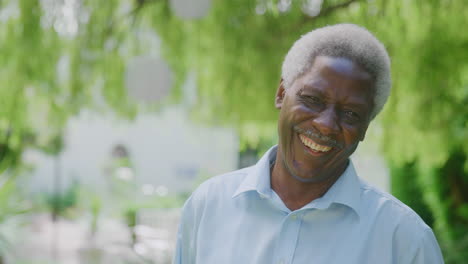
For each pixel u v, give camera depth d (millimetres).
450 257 4449
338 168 1149
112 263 5902
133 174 9203
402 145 3779
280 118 1141
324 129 1052
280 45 3938
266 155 1233
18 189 5637
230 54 4156
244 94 4195
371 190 1165
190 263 1319
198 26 4270
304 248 1126
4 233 5270
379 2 3557
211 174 9719
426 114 3627
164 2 4262
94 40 4273
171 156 10680
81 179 10328
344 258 1099
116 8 4359
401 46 3520
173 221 6863
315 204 1121
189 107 4719
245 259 1171
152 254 5773
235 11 4070
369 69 1079
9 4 4152
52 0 4191
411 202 5051
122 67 4410
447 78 3578
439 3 3492
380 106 1134
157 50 4496
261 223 1180
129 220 6840
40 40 4152
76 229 7746
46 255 6234
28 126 4547
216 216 1242
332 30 1106
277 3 3932
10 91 4207
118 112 4645
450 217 4812
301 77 1103
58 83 4324
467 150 3867
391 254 1096
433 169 4812
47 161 10195
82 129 10445
